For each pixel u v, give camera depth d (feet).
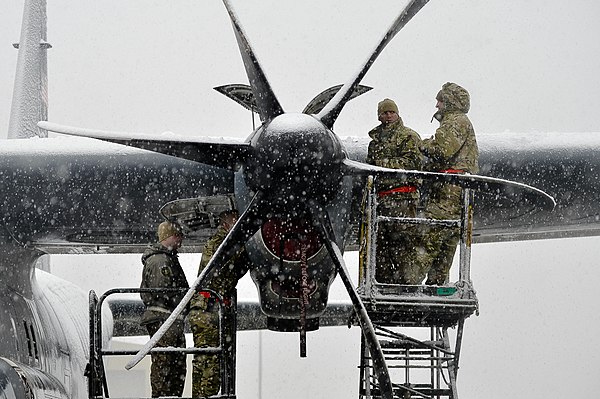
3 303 78.02
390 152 66.33
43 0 130.11
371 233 61.67
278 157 56.95
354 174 59.88
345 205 61.52
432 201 69.36
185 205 66.44
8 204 75.72
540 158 77.77
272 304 62.54
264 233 59.93
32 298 84.69
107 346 111.34
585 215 81.15
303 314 59.26
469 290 62.34
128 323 122.62
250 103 67.10
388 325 68.44
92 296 60.03
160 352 57.47
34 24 128.77
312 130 57.31
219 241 65.87
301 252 59.93
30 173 75.36
